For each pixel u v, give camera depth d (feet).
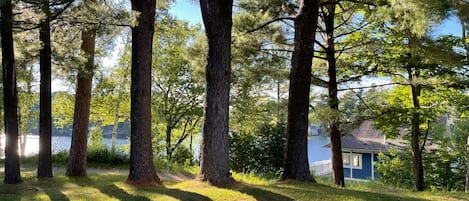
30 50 30.83
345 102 39.09
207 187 23.58
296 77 28.37
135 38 26.78
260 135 49.11
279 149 48.21
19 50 30.53
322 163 89.20
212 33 24.67
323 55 39.04
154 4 27.53
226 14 24.84
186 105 68.39
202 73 32.07
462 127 57.67
